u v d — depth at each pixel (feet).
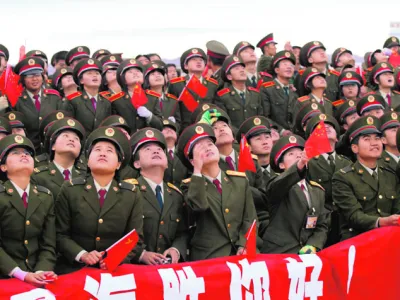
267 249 23.66
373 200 24.94
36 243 20.07
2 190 19.72
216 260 20.57
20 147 20.16
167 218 22.31
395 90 39.37
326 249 22.11
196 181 21.74
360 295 22.31
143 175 22.71
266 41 44.45
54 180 23.07
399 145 26.45
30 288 18.37
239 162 24.02
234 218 22.38
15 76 29.60
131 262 21.35
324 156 27.96
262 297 20.77
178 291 19.72
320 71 39.19
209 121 25.41
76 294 18.62
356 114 33.09
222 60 40.42
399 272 22.99
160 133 22.97
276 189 23.02
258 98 35.53
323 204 24.07
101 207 20.44
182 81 36.19
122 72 32.76
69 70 34.35
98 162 20.38
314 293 21.58
